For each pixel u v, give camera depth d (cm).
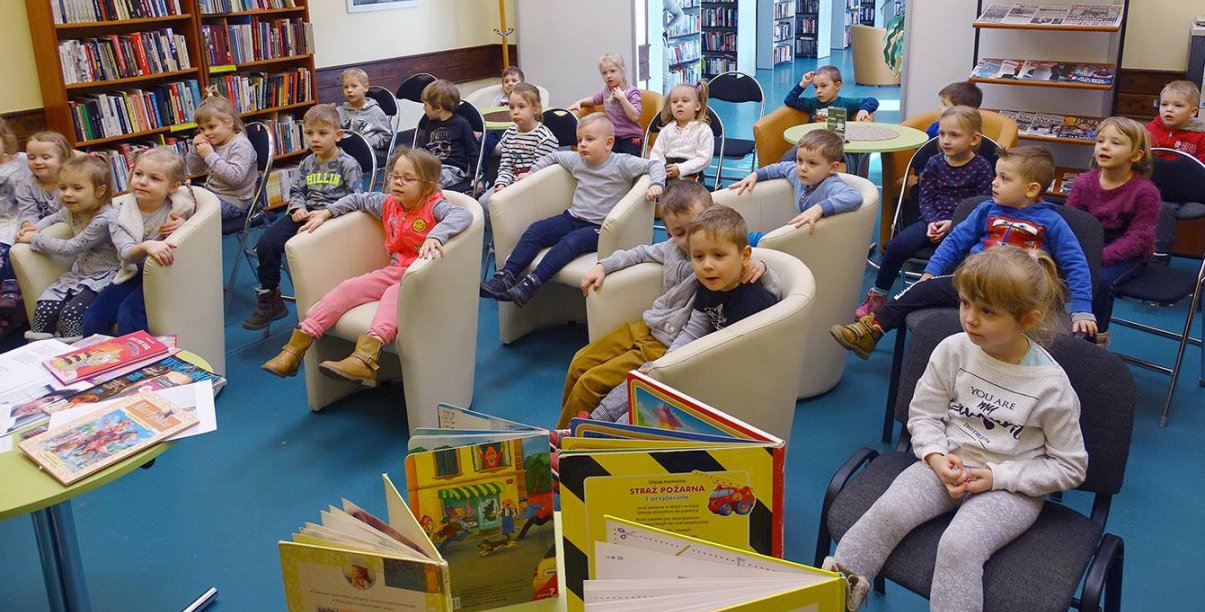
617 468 129
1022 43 548
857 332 293
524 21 757
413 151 322
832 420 316
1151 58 517
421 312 288
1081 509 258
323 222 326
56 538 199
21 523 272
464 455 136
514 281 358
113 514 272
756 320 215
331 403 338
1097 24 494
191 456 305
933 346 196
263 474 294
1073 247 273
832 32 1377
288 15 640
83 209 349
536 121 472
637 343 264
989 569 164
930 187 380
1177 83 425
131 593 237
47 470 175
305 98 644
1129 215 317
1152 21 511
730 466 127
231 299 455
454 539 141
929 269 296
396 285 310
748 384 217
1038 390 173
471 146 509
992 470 172
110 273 351
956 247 297
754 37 1188
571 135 531
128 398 202
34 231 350
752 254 252
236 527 265
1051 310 183
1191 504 260
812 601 111
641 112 584
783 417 232
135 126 539
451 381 314
